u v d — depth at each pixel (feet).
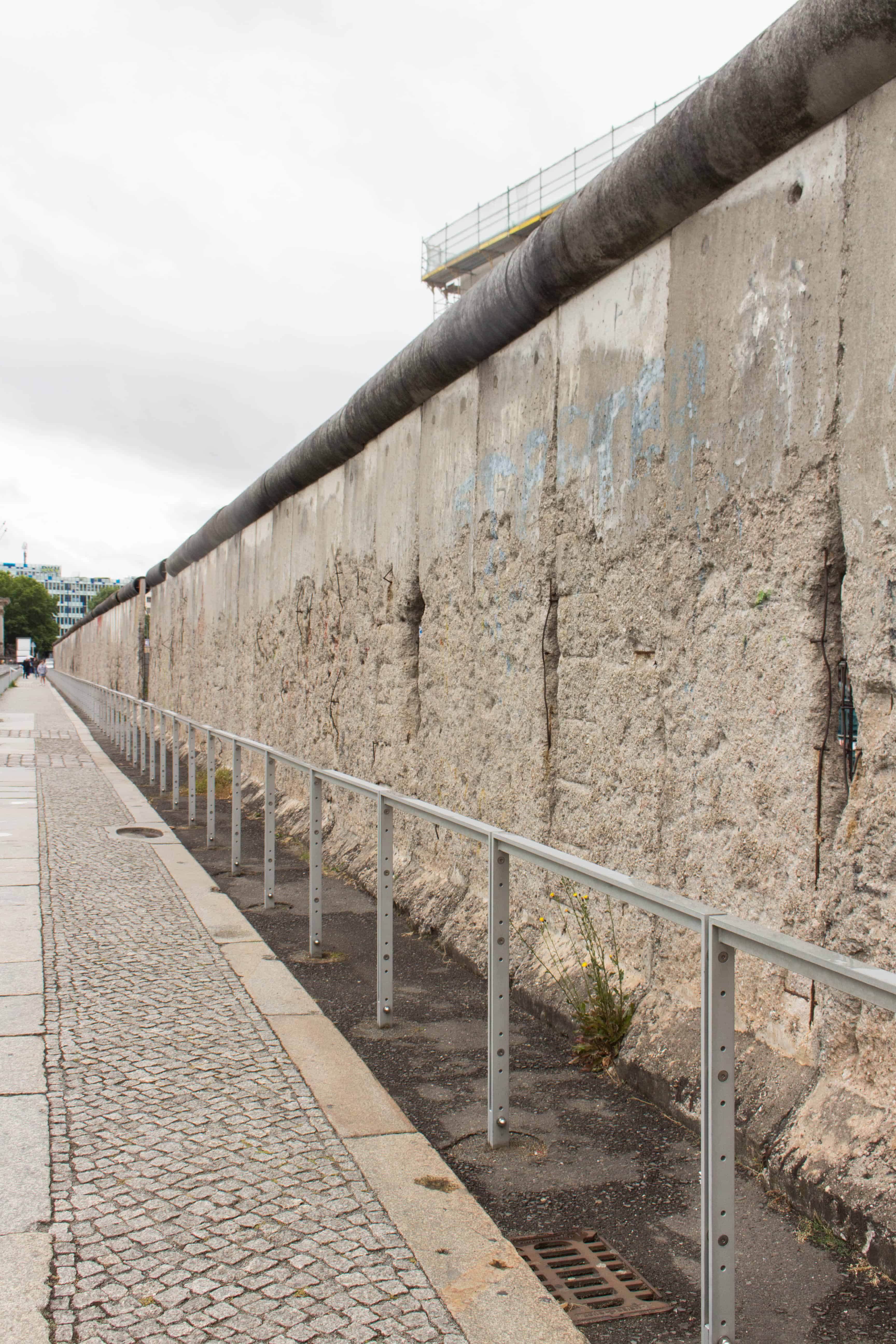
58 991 16.53
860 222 10.78
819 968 6.72
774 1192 10.56
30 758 55.67
